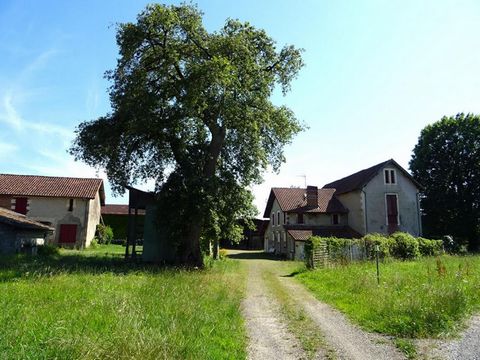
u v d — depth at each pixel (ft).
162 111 82.38
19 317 25.82
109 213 191.52
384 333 29.30
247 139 87.56
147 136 86.38
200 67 73.67
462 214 154.30
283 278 70.64
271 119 86.94
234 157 91.50
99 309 28.91
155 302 32.27
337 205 149.59
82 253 108.47
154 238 89.56
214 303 36.60
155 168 94.02
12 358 18.28
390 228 136.26
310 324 32.83
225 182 84.07
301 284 60.85
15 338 20.93
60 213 140.67
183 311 29.71
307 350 25.62
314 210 145.28
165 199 81.76
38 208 139.54
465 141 154.10
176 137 87.04
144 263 83.20
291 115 91.25
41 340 20.59
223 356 22.68
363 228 134.92
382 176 139.44
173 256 89.20
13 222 86.33
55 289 38.32
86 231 141.18
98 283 44.32
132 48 78.33
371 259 89.71
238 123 80.12
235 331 29.04
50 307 29.71
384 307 34.91
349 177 161.79
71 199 142.10
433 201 160.15
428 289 38.01
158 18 76.48
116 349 19.29
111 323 24.90
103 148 87.61
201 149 88.53
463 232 154.10
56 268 58.59
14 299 32.65
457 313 32.53
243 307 40.19
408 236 101.40
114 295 35.01
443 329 28.81
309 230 140.26
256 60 86.22
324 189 159.53
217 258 113.19
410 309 32.89
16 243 86.94
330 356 24.34
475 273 53.52
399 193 139.64
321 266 80.02
